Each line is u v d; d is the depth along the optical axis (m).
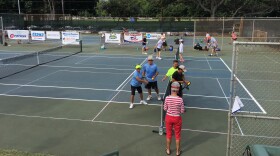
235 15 56.16
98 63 21.70
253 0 53.31
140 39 31.23
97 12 65.69
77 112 11.05
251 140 8.62
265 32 31.00
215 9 54.81
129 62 22.31
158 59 23.86
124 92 13.89
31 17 49.91
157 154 7.88
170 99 7.59
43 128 9.52
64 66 20.33
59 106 11.73
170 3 59.22
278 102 12.41
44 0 70.94
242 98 13.01
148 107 11.65
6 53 26.62
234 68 6.37
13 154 7.66
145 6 63.22
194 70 19.61
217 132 9.34
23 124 9.84
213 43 26.33
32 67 19.64
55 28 49.69
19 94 13.34
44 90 14.09
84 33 50.56
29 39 33.97
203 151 8.07
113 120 10.26
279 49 15.98
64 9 75.50
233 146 8.22
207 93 13.96
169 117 7.63
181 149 8.16
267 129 9.45
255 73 17.42
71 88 14.52
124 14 60.91
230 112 6.66
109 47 31.48
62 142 8.52
